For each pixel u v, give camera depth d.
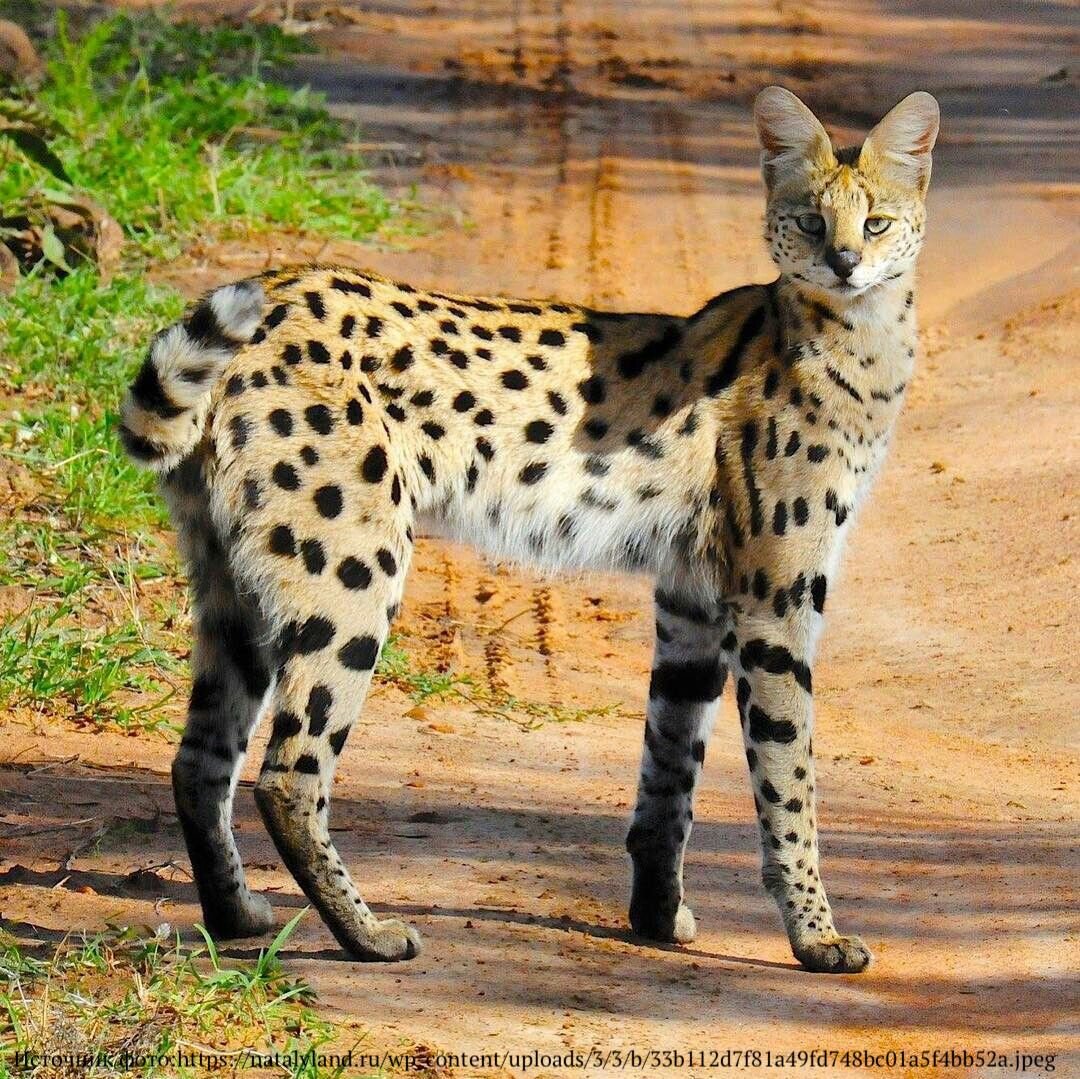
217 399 11.29
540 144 38.91
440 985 10.96
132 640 17.11
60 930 11.05
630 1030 10.62
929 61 47.59
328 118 37.44
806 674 12.41
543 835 13.96
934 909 13.08
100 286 25.47
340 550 11.30
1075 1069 10.51
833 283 12.55
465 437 12.09
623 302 30.34
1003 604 21.09
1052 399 26.55
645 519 12.62
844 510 12.61
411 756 15.84
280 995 10.28
